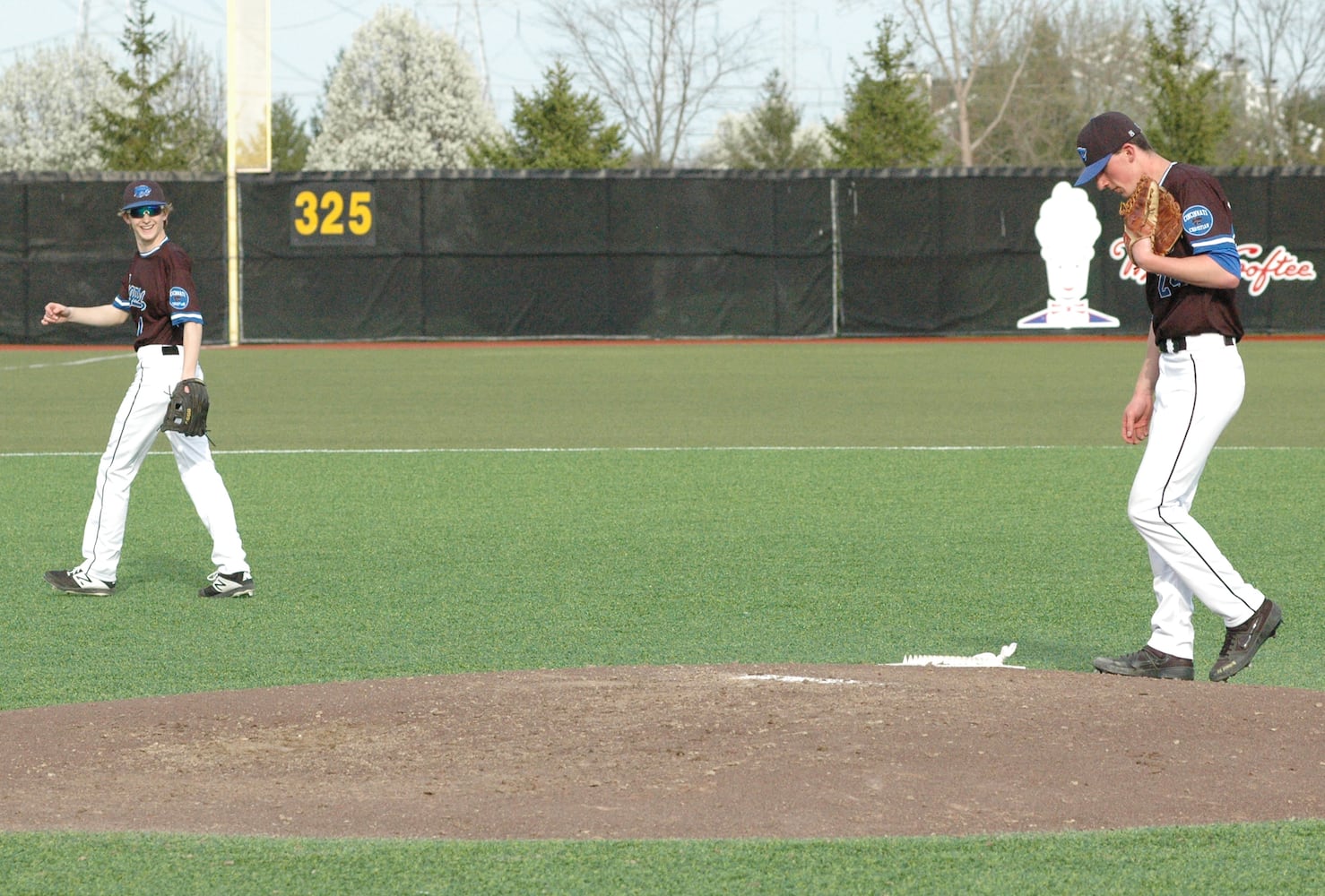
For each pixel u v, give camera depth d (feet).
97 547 88.07
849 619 81.92
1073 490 128.88
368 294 342.23
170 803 48.80
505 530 111.04
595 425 187.42
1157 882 40.93
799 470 143.54
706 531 109.91
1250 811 47.16
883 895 40.14
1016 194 350.43
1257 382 242.99
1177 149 484.33
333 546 104.99
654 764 52.03
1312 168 347.77
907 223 349.61
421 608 84.99
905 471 141.79
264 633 78.95
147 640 77.56
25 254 334.44
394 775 51.44
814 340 350.23
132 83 593.83
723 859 42.75
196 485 87.76
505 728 56.85
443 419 194.18
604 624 80.89
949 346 335.67
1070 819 46.39
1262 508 118.32
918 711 58.03
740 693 61.36
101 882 41.24
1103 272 352.08
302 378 258.78
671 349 331.98
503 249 343.46
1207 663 73.46
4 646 76.28
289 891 40.60
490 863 42.50
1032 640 77.20
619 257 345.51
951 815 46.70
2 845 44.14
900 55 533.55
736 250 347.36
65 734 57.31
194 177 336.49
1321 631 79.05
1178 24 490.08
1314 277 350.84
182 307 84.48
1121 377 256.11
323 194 339.77
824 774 50.70
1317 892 40.19
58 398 225.15
